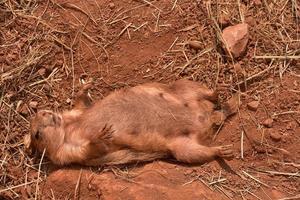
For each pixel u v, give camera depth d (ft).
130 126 4.06
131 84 4.43
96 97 4.44
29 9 4.54
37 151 4.29
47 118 4.18
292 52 4.36
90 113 4.15
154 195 3.89
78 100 4.29
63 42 4.49
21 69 4.43
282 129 4.18
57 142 4.18
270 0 4.50
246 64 4.35
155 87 4.18
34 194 4.20
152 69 4.42
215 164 4.08
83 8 4.52
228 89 4.32
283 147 4.15
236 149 4.17
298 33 4.42
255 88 4.30
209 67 4.38
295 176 4.08
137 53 4.45
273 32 4.42
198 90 4.16
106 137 4.01
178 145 4.04
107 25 4.48
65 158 4.16
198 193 3.91
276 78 4.32
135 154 4.07
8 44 4.49
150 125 4.07
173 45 4.44
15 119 4.39
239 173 4.09
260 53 4.37
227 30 4.37
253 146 4.17
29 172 4.28
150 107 4.09
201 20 4.46
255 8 4.48
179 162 4.09
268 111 4.23
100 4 4.52
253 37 4.40
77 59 4.47
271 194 4.00
